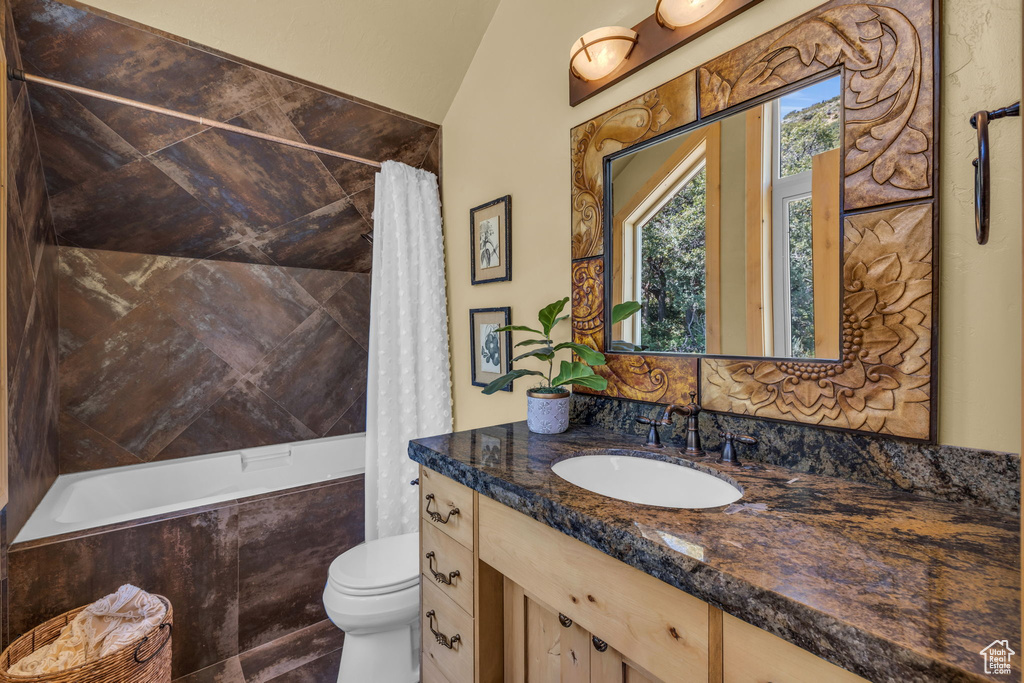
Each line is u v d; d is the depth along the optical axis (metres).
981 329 0.75
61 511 1.54
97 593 1.35
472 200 2.01
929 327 0.79
